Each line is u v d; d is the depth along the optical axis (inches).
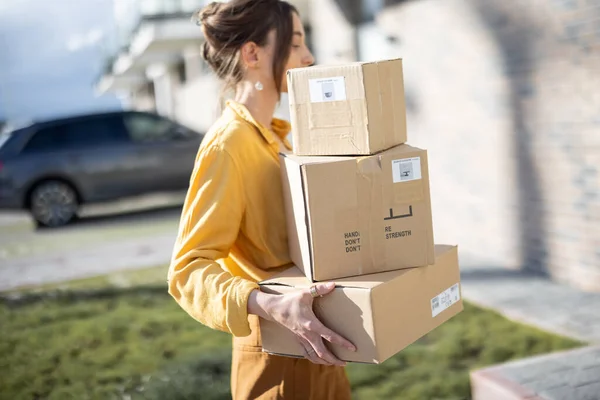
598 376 109.3
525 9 181.5
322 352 55.7
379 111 59.1
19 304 213.0
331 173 57.2
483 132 208.4
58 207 384.5
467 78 211.8
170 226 346.0
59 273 256.4
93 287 226.7
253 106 69.9
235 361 66.7
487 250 215.5
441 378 129.0
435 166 239.1
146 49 704.4
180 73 904.3
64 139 386.3
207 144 63.1
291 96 60.9
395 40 254.4
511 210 201.0
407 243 59.2
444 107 227.8
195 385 134.1
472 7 203.6
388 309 56.2
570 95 170.9
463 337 147.7
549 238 186.5
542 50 177.9
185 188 398.9
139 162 389.1
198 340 163.9
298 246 61.2
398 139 62.2
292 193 60.8
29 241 345.1
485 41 200.1
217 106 74.6
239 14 68.1
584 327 146.9
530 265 196.1
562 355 120.2
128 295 212.1
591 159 167.5
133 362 152.6
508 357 135.7
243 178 63.2
